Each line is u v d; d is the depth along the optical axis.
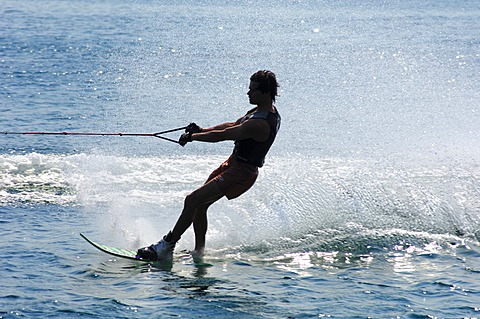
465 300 21.55
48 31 116.00
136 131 49.09
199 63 85.19
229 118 54.47
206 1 173.38
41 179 35.94
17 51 92.56
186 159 40.31
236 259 25.95
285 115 55.47
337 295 22.03
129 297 21.55
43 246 26.59
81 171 37.31
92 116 54.03
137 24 129.38
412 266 25.23
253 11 152.75
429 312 20.53
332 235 28.25
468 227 28.92
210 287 22.72
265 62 86.94
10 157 38.62
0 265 24.23
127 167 38.16
